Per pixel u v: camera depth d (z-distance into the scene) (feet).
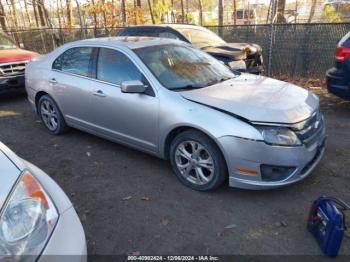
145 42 14.84
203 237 9.75
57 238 6.31
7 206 6.07
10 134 18.81
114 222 10.59
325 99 23.53
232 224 10.25
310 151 11.09
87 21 69.92
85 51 15.58
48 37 50.75
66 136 18.04
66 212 7.01
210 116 11.03
